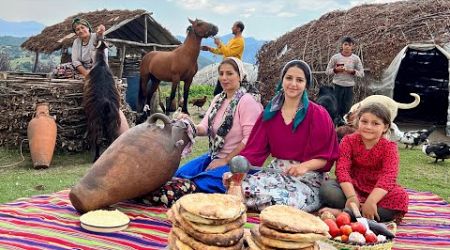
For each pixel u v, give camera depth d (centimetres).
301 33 1511
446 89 1664
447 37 1176
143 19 1451
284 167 409
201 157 461
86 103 693
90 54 801
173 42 1506
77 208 379
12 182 573
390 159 388
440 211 445
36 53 1382
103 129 695
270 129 407
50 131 693
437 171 705
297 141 400
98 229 345
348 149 401
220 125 436
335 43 1316
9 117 738
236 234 241
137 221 373
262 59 1622
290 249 238
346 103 934
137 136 393
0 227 347
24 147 757
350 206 350
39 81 760
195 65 1105
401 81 1723
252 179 397
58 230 348
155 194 407
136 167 380
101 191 373
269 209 256
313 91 1248
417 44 1181
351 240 285
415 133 908
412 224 403
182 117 437
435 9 1280
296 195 391
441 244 355
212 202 250
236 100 432
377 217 375
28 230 345
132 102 1359
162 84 2666
